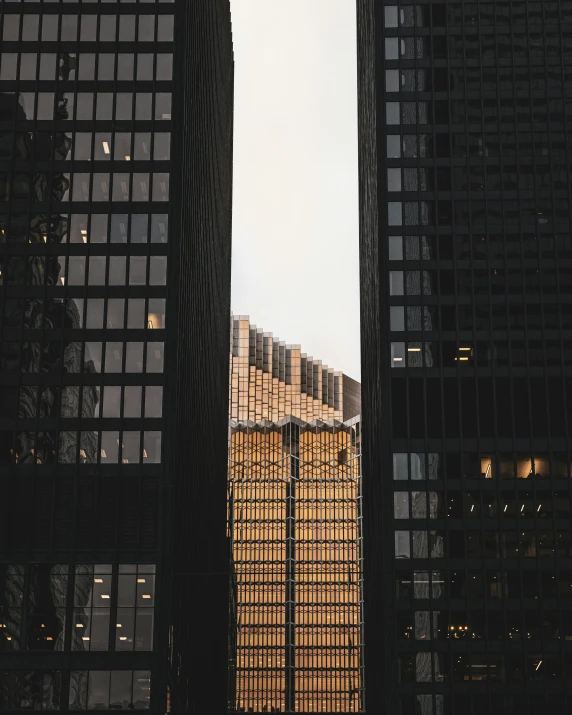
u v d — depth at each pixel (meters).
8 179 82.81
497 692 82.56
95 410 77.75
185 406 89.12
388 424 89.00
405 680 82.94
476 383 89.50
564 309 91.25
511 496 87.06
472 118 96.31
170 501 75.56
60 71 84.88
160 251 81.25
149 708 71.44
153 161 83.06
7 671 72.19
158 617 73.12
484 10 98.88
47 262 81.00
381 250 93.62
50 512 75.38
